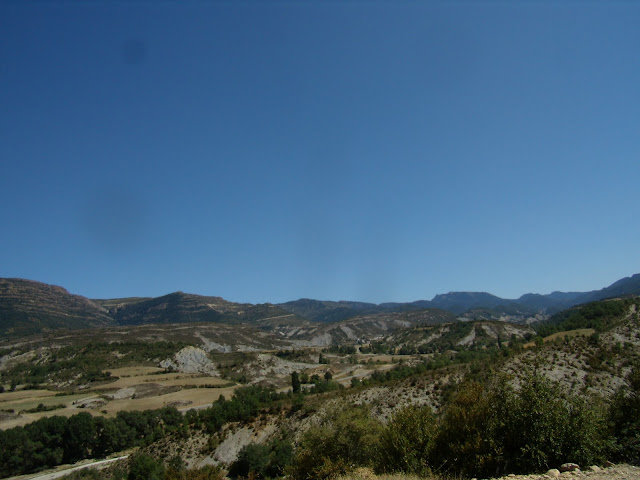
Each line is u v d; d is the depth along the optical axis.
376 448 18.02
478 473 12.69
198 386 135.50
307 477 20.17
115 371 154.00
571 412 12.77
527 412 12.84
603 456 12.09
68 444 85.88
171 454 63.84
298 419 59.62
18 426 85.19
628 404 15.16
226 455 58.28
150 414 99.38
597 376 38.72
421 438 15.27
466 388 16.53
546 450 12.16
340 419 21.52
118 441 91.31
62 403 112.50
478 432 13.43
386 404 51.94
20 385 137.38
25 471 78.56
